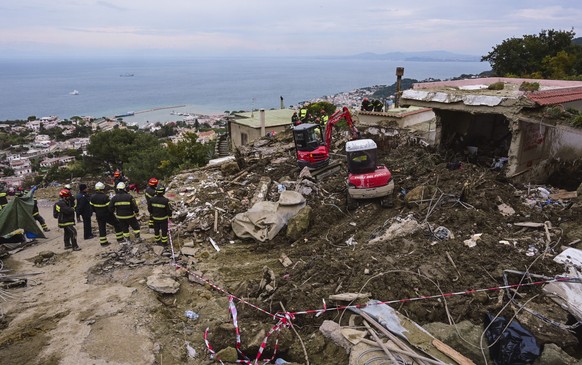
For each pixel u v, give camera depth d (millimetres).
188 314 8023
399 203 12359
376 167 12336
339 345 6566
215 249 11141
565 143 14094
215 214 12719
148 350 7004
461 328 6539
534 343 6105
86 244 12125
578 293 7086
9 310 8398
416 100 14664
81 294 8922
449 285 7629
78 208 12078
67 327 7660
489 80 18312
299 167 15391
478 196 11352
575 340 6332
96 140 43344
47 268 10477
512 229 9883
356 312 7000
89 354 6887
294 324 7379
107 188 26016
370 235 10680
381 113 20062
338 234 11070
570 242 9078
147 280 9039
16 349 7082
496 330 6398
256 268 9953
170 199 14906
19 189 14484
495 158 14672
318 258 9070
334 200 13102
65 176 44062
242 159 17922
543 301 7176
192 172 18922
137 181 31766
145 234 12523
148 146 43594
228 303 8422
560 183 13836
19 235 12531
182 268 9938
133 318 7898
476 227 9961
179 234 12094
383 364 5840
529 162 13102
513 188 12289
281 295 8000
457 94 13609
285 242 11312
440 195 11773
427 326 6617
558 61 29375
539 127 12930
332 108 34656
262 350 6656
